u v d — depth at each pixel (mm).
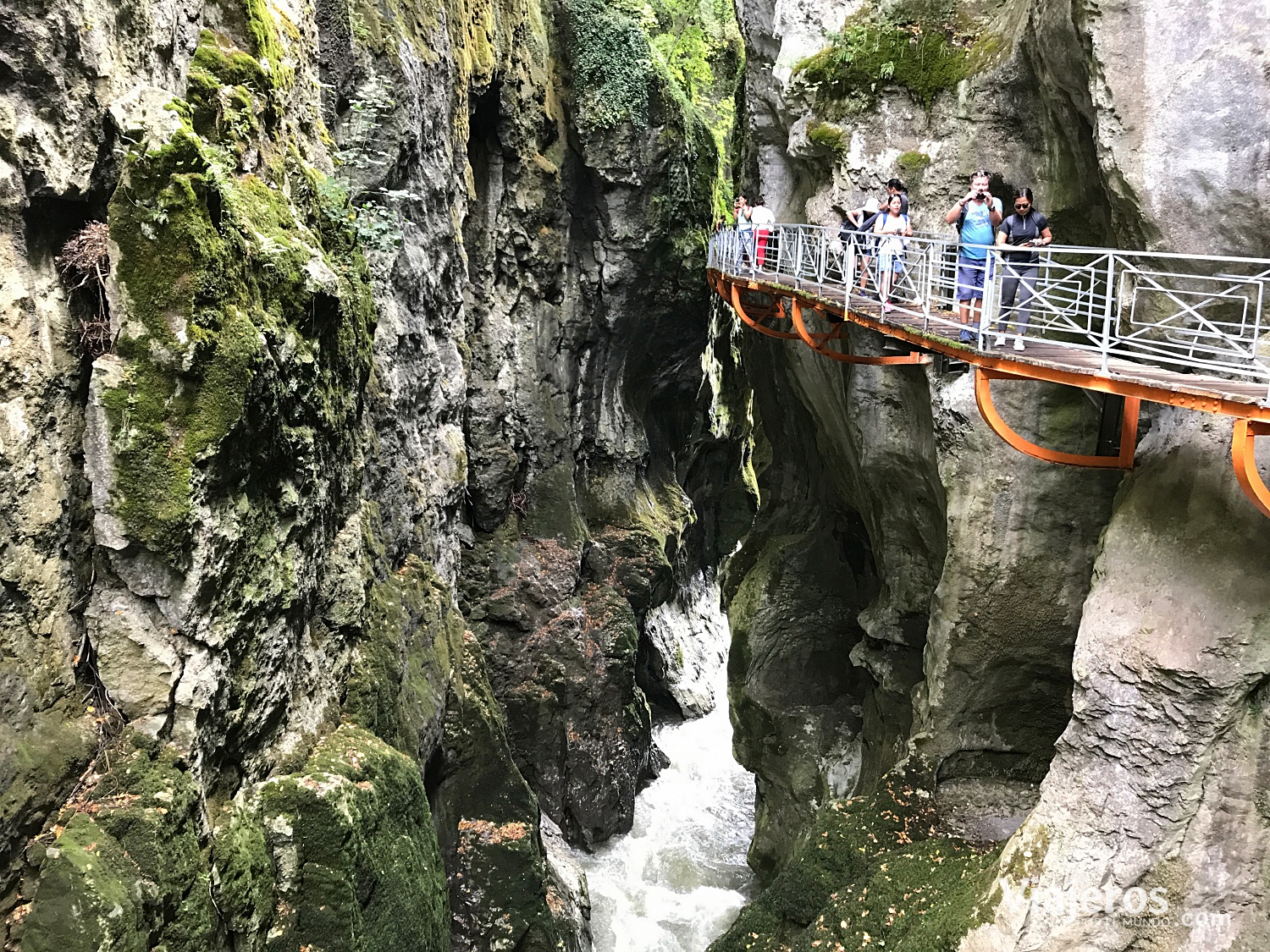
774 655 17953
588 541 23062
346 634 10922
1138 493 8570
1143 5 8586
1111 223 10180
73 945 5918
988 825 11836
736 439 32406
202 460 7344
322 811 8578
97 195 7559
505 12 20703
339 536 10852
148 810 6754
